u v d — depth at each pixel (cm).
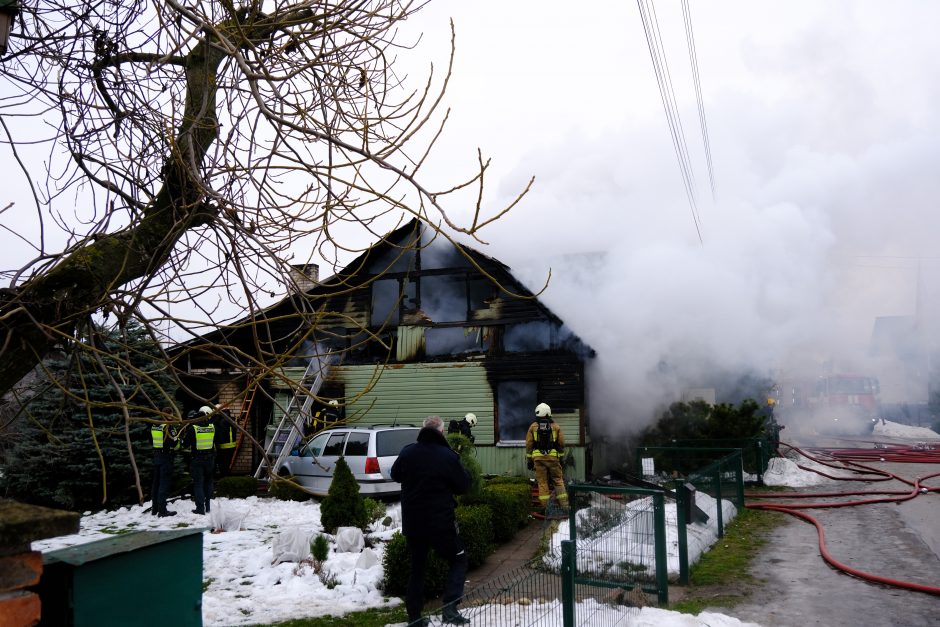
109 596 291
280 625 638
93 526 1163
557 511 1183
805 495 1388
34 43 419
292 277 367
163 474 1212
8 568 230
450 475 616
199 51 405
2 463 1340
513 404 1686
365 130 347
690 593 713
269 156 379
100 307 346
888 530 1022
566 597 482
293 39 381
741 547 933
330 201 355
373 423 1691
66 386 374
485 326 1689
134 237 348
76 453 1325
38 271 353
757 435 1625
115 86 412
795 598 688
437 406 1675
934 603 662
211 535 1048
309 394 362
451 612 471
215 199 343
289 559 833
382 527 1023
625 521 645
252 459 1716
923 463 2000
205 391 1653
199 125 372
